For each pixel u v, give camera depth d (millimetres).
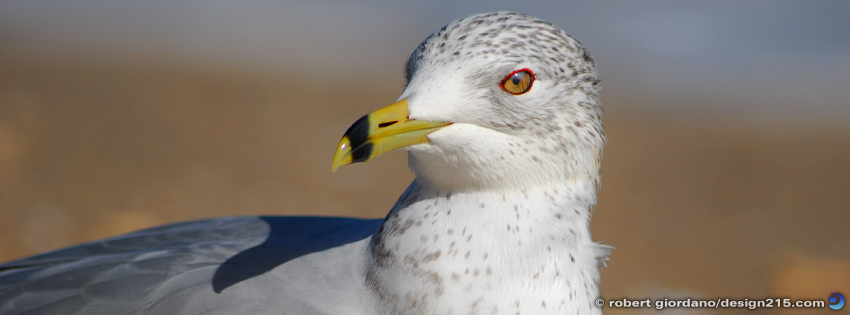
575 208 2502
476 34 2494
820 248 3789
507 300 2482
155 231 2590
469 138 2482
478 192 2492
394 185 4105
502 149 2484
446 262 2482
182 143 4516
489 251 2482
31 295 2506
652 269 3363
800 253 3689
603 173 4727
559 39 2498
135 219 3379
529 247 2486
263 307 2496
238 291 2502
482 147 2484
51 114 4750
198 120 5020
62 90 5348
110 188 3730
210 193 3789
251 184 3957
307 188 3967
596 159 2516
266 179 4043
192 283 2506
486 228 2486
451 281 2482
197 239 2566
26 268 2531
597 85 2520
